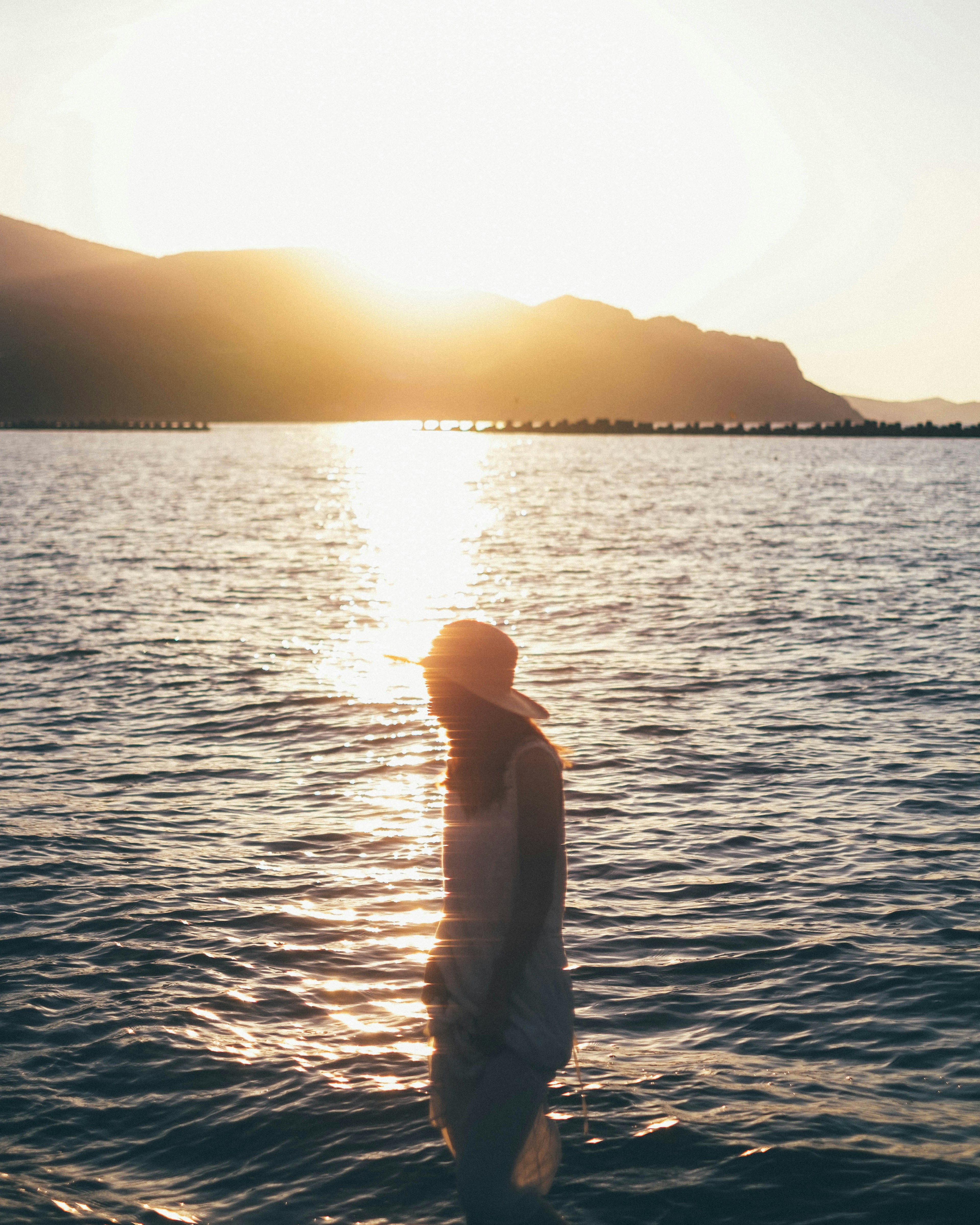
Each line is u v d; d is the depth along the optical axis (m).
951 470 96.56
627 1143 4.61
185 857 8.51
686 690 14.36
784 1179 4.35
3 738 12.11
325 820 9.41
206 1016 5.89
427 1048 5.50
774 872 8.12
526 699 3.56
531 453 150.25
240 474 85.31
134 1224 4.15
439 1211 4.21
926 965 6.46
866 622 19.50
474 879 3.47
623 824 9.28
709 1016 5.91
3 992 6.21
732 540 35.50
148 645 17.48
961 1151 4.54
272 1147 4.66
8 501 52.75
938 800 9.84
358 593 23.73
